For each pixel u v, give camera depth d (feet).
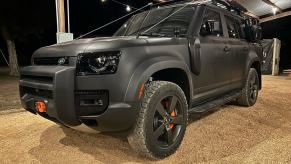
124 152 10.14
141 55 8.84
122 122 8.41
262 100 19.80
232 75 14.78
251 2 37.09
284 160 9.22
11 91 25.07
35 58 10.18
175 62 9.84
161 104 9.46
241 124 13.47
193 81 11.30
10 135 12.10
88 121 8.79
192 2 13.70
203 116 14.99
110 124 8.40
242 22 17.24
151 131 9.02
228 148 10.34
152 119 9.04
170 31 12.29
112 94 8.29
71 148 10.57
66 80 8.29
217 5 14.65
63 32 19.70
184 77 10.78
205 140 11.21
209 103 12.96
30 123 13.93
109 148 10.53
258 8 40.65
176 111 10.18
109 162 9.31
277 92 23.79
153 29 13.09
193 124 13.46
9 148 10.61
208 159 9.41
